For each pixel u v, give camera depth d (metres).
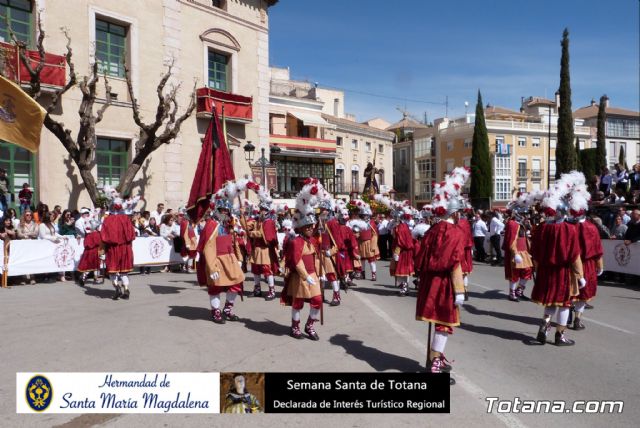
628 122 63.69
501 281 13.80
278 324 8.14
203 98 22.38
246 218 13.27
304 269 7.01
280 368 5.79
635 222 13.15
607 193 19.89
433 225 5.84
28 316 8.38
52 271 12.55
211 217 8.37
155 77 20.80
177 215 16.72
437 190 5.70
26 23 16.80
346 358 6.21
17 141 12.30
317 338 7.14
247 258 13.25
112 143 19.45
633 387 5.33
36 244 12.27
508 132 55.56
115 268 9.94
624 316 9.01
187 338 7.06
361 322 8.37
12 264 11.85
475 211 20.58
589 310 9.57
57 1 17.42
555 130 57.59
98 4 18.59
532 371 5.85
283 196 36.44
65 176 17.58
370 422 4.45
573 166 37.03
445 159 59.38
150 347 6.55
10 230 12.10
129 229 10.13
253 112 25.84
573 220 7.04
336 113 53.00
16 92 12.12
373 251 14.12
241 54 25.09
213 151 12.58
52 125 15.74
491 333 7.74
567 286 6.91
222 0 24.31
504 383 5.43
